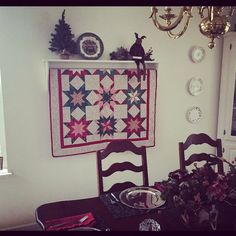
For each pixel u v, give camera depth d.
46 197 2.35
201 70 2.76
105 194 1.56
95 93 2.32
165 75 2.62
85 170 2.45
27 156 2.23
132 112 2.48
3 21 2.01
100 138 2.41
